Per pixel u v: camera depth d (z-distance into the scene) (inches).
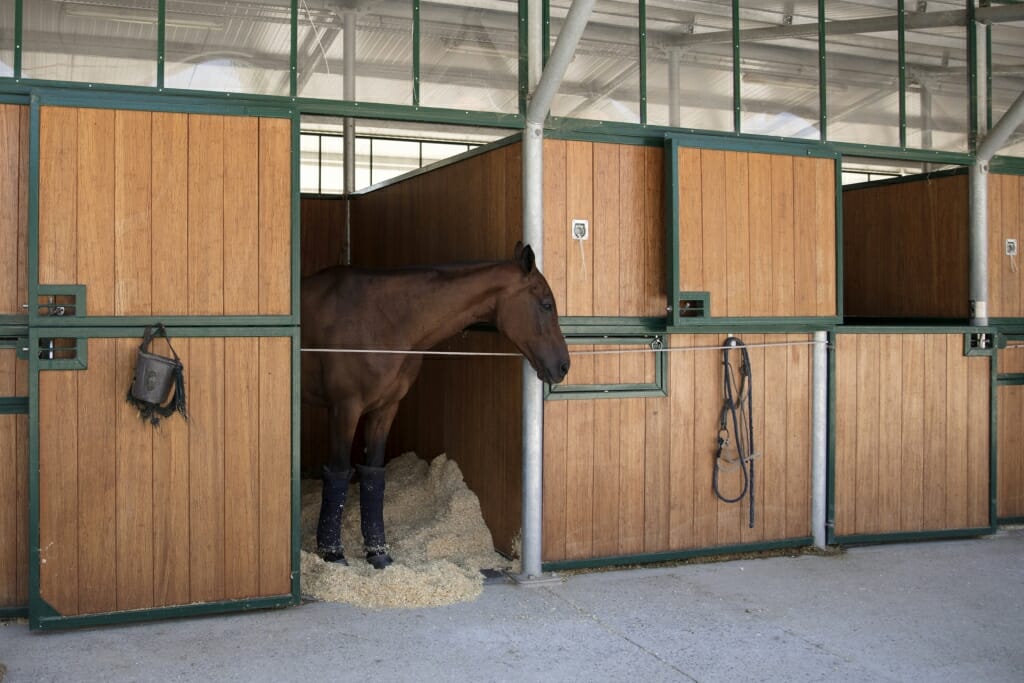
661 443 171.9
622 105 168.1
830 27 183.8
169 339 135.4
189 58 139.1
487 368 176.6
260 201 140.4
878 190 229.3
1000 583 162.2
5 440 134.7
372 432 164.7
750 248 172.6
